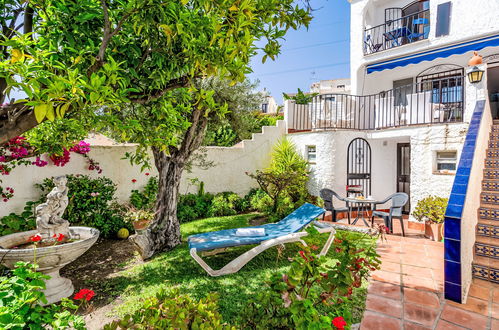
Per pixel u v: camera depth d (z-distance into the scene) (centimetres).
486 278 453
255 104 1069
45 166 712
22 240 477
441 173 776
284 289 243
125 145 896
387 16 1154
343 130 974
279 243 508
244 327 237
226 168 1141
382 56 1034
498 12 791
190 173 1052
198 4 236
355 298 396
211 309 222
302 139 1079
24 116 211
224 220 920
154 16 233
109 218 775
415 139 837
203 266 480
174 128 442
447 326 331
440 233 680
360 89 1117
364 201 794
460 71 956
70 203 700
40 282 198
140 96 291
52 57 213
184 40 240
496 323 337
